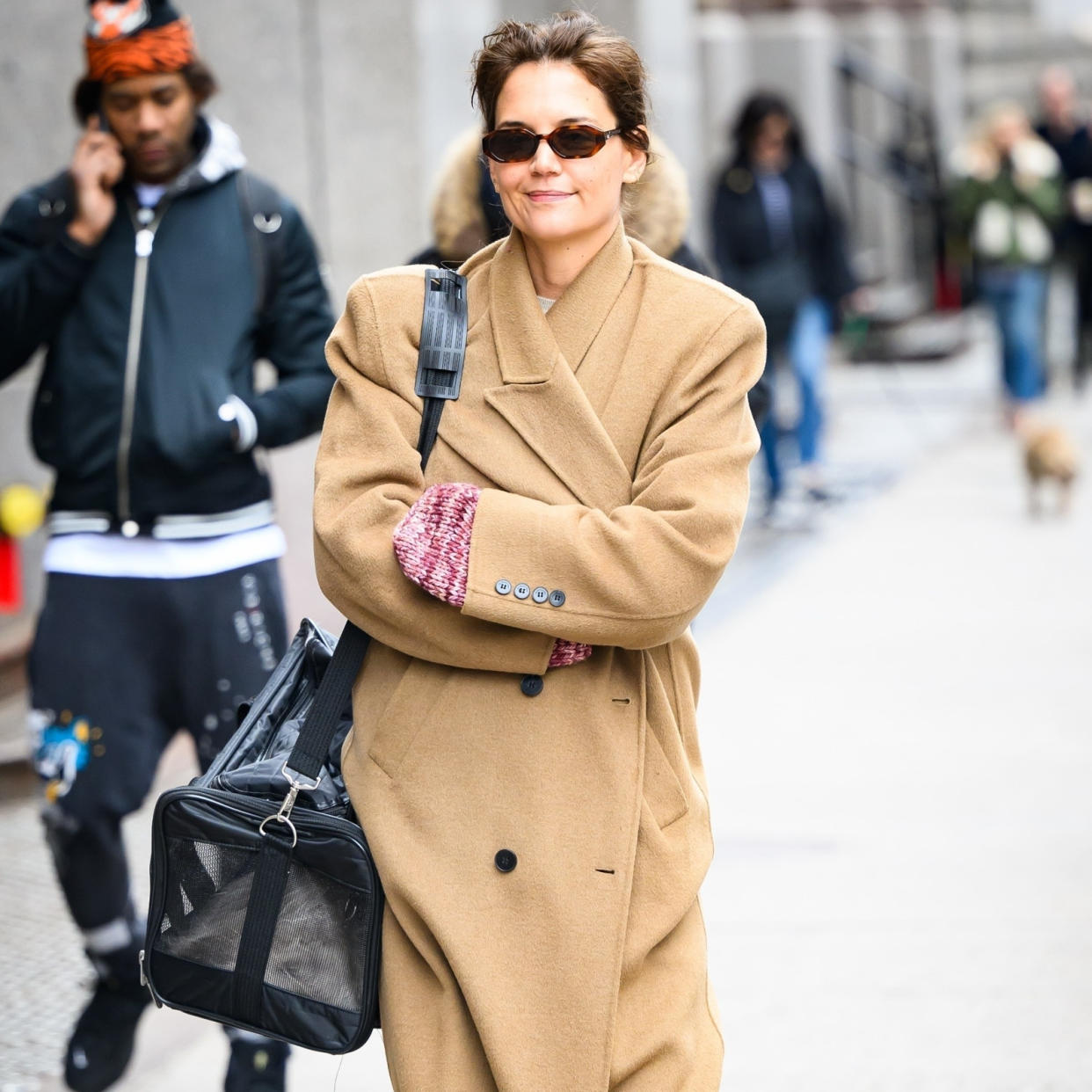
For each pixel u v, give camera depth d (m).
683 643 6.16
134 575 8.34
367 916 5.75
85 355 8.42
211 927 5.88
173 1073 8.98
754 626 17.77
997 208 30.14
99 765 8.33
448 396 5.76
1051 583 19.12
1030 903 10.78
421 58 17.31
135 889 10.84
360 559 5.60
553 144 5.58
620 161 5.71
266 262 8.62
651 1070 5.70
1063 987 9.66
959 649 16.58
